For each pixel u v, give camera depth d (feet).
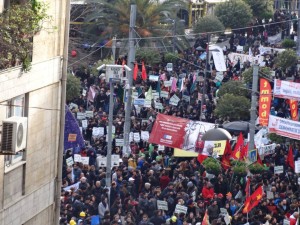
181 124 150.82
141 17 261.44
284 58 248.93
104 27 262.88
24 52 94.38
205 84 203.92
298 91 173.88
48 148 104.83
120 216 125.70
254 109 149.07
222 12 315.37
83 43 263.08
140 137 166.71
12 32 92.73
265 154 160.86
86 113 177.47
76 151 146.30
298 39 290.56
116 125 174.50
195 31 301.22
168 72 234.99
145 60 242.17
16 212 97.86
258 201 126.82
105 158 146.82
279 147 161.58
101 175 139.13
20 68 95.30
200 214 129.39
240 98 192.85
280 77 242.58
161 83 216.33
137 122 179.22
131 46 182.91
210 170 143.23
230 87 206.08
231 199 133.08
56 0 103.09
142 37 261.03
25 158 99.40
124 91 180.55
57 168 107.65
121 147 162.40
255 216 128.16
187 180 138.10
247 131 179.42
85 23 263.29
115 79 145.79
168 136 151.12
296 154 163.32
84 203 126.82
